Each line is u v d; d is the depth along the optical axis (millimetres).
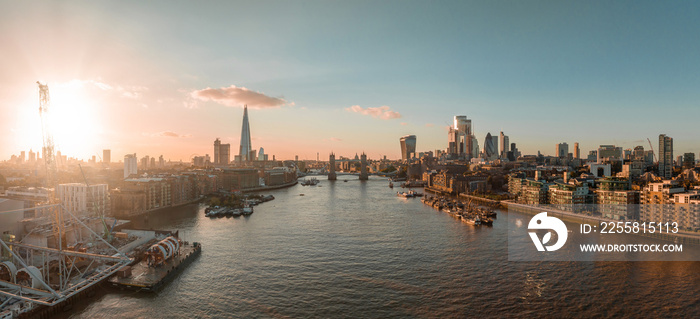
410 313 141000
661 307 146125
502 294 157625
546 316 139000
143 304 148125
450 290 161500
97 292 158250
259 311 142875
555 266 191875
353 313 141000
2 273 152125
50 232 191875
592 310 143750
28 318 131875
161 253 182000
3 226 185750
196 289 162375
